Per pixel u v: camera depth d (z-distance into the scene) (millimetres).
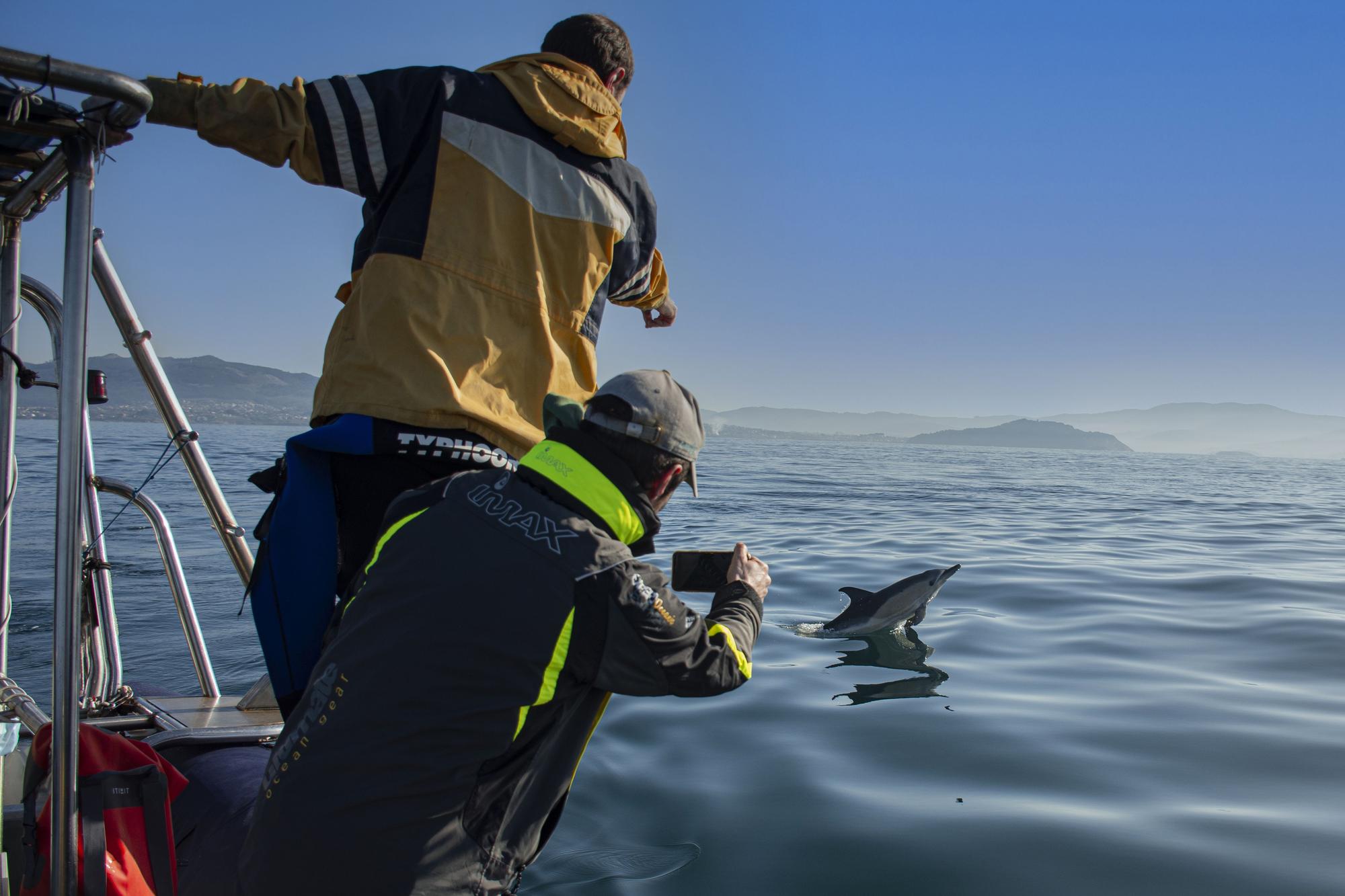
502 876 1812
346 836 1656
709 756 4523
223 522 2729
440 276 2039
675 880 3252
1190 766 4332
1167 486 35719
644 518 1897
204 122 1916
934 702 5398
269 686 2895
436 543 1796
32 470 21562
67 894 1711
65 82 1563
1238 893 3129
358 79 2055
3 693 2434
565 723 1922
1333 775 4188
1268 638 7008
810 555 11836
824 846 3504
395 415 1961
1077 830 3621
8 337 2301
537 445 1938
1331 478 49500
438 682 1700
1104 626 7473
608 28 2297
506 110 2121
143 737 2678
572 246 2166
